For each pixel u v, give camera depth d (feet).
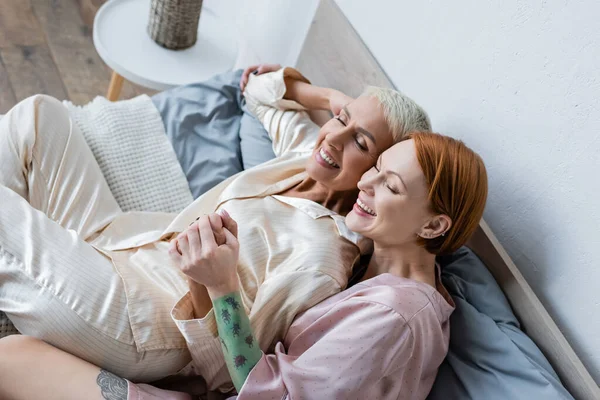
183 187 4.81
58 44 7.32
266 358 3.38
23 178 4.16
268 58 6.84
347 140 3.98
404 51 4.80
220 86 5.52
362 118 3.93
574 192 3.51
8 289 3.55
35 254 3.55
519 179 3.88
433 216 3.49
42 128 4.18
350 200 4.34
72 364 3.34
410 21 4.69
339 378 3.15
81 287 3.50
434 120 4.60
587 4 3.36
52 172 4.19
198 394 3.95
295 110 5.12
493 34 3.98
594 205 3.39
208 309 3.63
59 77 6.98
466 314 3.70
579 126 3.46
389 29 4.92
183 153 4.97
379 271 3.84
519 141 3.86
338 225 3.98
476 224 3.55
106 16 6.07
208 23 6.65
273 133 5.02
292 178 4.43
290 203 4.13
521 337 3.55
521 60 3.80
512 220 3.95
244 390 3.23
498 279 3.88
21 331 3.59
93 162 4.47
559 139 3.59
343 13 5.41
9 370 3.20
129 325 3.54
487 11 4.00
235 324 3.34
